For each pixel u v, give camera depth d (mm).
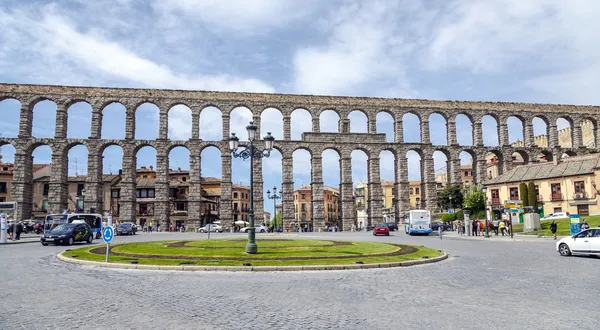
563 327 9523
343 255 23703
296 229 76812
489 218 78250
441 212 86938
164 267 19125
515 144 113000
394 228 77250
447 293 13562
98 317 10414
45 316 10523
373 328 9453
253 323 9875
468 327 9516
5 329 9398
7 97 70375
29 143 70188
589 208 64688
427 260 22328
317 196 76812
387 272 18625
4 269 19500
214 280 16156
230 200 74438
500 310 11188
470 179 128375
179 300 12430
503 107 83812
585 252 24891
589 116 86125
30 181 70875
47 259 23906
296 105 78500
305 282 15703
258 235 58250
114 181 100438
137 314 10719
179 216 101250
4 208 46969
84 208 70062
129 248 28875
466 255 26766
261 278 16703
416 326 9602
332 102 79562
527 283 15578
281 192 76375
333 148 78500
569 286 14906
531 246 34875
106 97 73000
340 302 12164
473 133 83125
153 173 113625
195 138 74562
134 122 73750
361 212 144625
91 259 22125
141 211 99312
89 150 71375
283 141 76875
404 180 79250
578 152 84250
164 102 74562
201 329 9383
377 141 79875
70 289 14219
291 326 9609
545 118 86125
